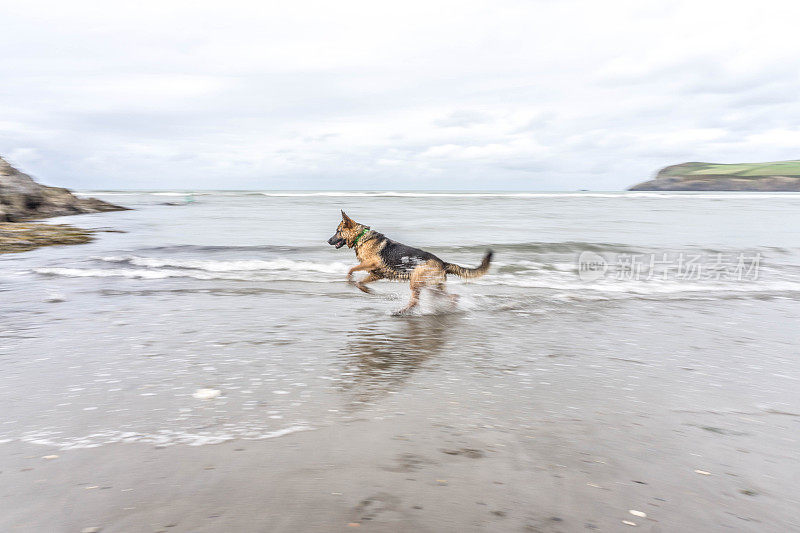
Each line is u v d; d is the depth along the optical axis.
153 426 2.69
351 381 3.50
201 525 1.78
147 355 4.06
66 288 7.21
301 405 3.03
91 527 1.76
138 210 28.42
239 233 15.10
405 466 2.25
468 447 2.46
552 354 4.23
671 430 2.68
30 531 1.74
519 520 1.83
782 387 3.37
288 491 2.03
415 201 41.56
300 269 9.03
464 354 4.23
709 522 1.83
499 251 10.77
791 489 2.07
